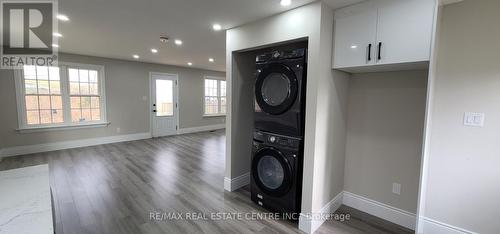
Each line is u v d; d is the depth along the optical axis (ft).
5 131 14.43
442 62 6.46
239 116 10.06
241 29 8.95
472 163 6.21
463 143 6.30
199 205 8.73
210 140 20.68
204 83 25.59
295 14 7.09
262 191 8.39
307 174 7.00
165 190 9.97
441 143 6.62
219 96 27.45
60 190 9.75
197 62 20.43
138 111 20.49
